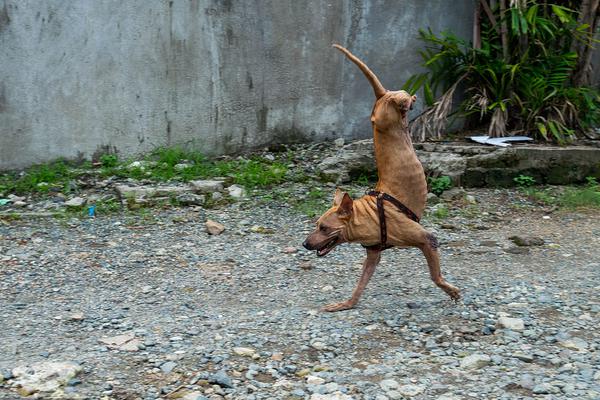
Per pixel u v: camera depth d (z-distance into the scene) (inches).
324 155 379.2
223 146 381.1
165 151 365.7
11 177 342.6
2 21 337.1
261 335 186.4
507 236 278.8
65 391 155.9
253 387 158.7
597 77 441.4
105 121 359.6
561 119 370.6
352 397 154.2
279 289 222.2
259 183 339.0
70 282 226.7
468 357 170.7
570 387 156.3
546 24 367.2
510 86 378.6
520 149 345.7
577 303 206.5
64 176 342.3
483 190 340.8
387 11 392.2
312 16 384.2
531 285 222.5
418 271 238.2
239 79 378.0
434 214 306.0
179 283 226.7
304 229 285.0
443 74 397.1
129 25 355.6
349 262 248.1
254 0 373.7
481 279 229.0
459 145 360.5
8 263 242.1
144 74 362.0
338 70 393.7
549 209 314.7
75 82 351.9
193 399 152.4
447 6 398.6
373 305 207.6
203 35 368.2
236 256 252.8
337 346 180.4
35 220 291.9
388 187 191.8
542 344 180.4
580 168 351.3
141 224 288.2
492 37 388.2
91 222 290.0
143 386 159.3
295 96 389.7
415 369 168.1
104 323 194.2
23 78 344.2
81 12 347.6
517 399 152.9
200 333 187.6
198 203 312.2
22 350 176.2
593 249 260.5
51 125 351.9
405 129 190.5
